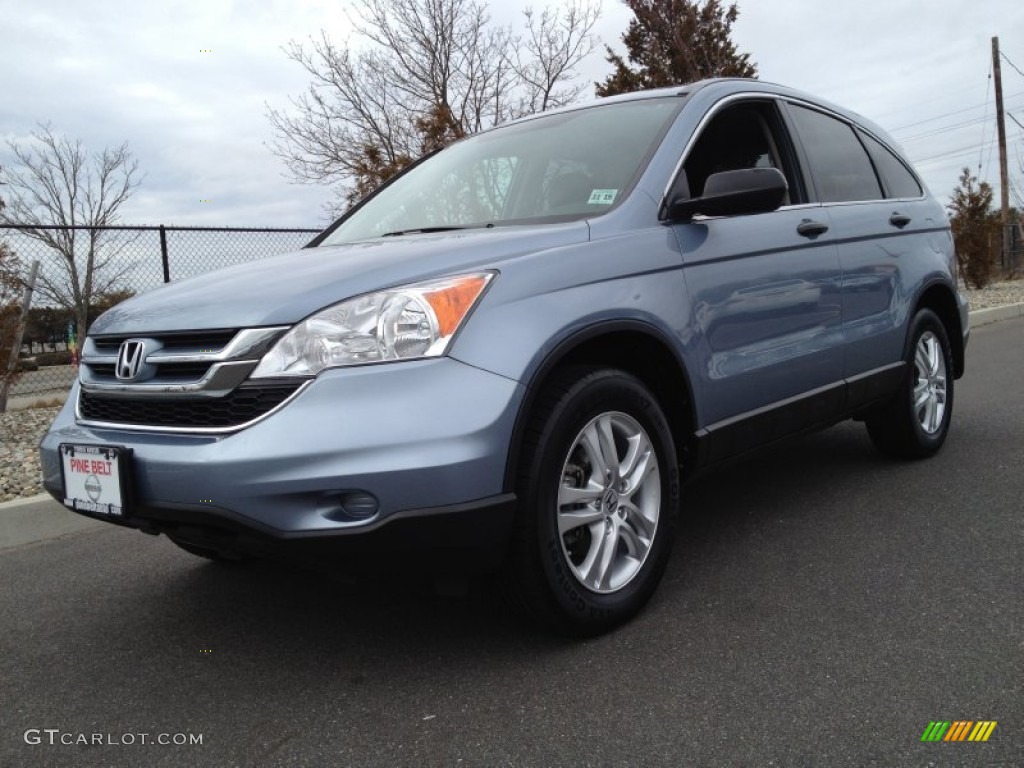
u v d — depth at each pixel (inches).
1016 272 995.3
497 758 78.5
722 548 132.3
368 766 79.0
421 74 612.4
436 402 87.0
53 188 1173.1
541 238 104.6
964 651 93.4
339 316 89.6
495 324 92.5
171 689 98.0
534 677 93.6
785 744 77.6
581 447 101.3
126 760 83.3
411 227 136.9
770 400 130.5
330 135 610.5
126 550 155.9
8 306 321.7
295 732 86.1
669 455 111.2
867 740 77.4
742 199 113.6
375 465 84.4
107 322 108.5
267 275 104.5
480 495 88.0
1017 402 235.0
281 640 109.4
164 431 93.7
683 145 125.2
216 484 86.6
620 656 97.3
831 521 141.9
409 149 586.6
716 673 91.8
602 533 102.4
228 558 121.5
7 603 131.3
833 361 144.2
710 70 665.0
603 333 101.5
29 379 368.2
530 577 94.6
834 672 90.4
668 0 663.1
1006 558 120.0
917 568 118.5
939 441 179.5
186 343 95.7
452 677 95.1
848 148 166.1
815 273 139.6
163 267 340.5
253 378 88.8
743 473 177.8
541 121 148.4
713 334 118.7
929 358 177.5
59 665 106.8
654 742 79.3
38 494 187.9
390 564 87.8
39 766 83.0
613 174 122.0
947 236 186.5
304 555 86.3
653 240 113.0
